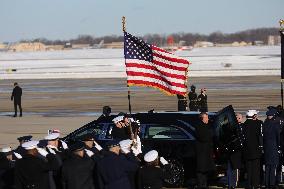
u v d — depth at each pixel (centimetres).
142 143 2262
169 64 2067
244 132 2125
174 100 6438
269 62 17300
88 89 8644
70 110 5638
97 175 1565
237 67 14638
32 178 1581
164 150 2238
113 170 1537
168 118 2302
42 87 9456
